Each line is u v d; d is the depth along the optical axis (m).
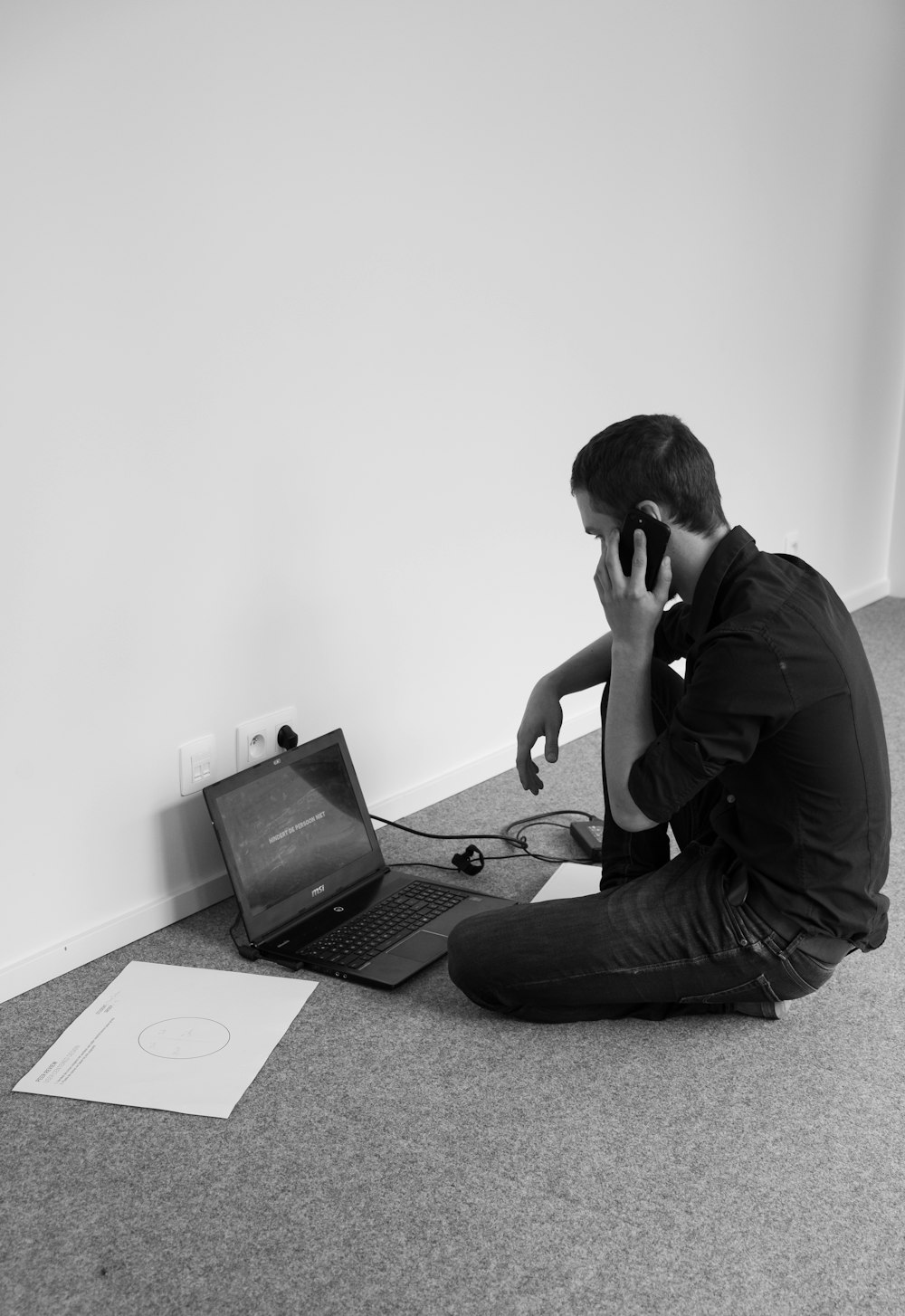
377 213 2.19
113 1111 1.57
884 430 4.40
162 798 2.03
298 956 1.92
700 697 1.49
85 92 1.68
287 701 2.23
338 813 2.19
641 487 1.54
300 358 2.10
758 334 3.45
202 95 1.84
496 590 2.69
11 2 1.57
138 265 1.80
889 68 3.86
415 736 2.56
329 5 2.01
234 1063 1.67
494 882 2.24
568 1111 1.58
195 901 2.11
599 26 2.62
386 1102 1.59
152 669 1.96
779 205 3.41
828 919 1.61
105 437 1.81
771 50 3.22
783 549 3.90
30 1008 1.80
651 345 3.00
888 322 4.23
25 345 1.67
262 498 2.09
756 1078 1.65
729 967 1.64
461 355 2.44
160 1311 1.25
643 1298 1.26
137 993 1.84
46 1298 1.26
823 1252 1.33
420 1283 1.28
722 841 1.75
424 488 2.43
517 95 2.44
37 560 1.75
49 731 1.82
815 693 1.49
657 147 2.87
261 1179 1.44
